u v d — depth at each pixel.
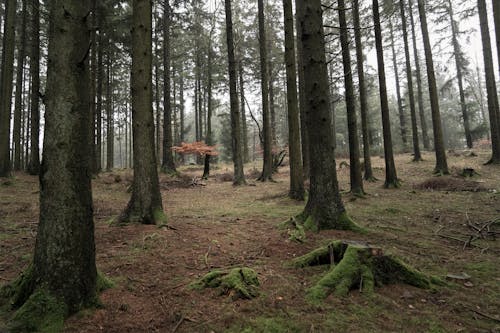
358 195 9.18
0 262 3.96
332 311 2.76
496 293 3.15
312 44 5.61
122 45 16.34
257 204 8.65
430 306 2.88
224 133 35.59
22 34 15.98
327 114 5.63
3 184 10.48
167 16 16.64
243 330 2.46
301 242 4.73
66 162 2.70
